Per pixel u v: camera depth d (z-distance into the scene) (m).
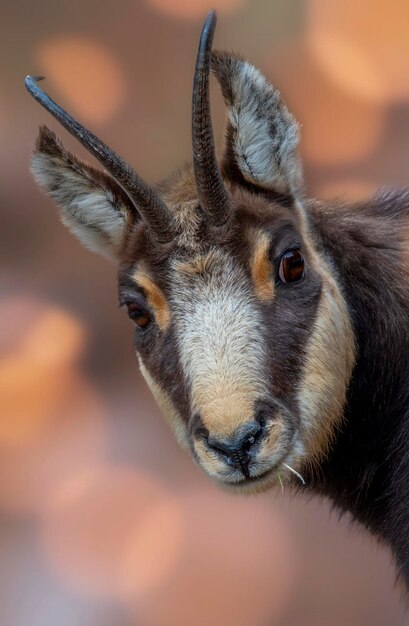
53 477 19.62
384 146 21.92
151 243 9.19
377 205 10.46
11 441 20.16
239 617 16.55
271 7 23.06
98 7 23.17
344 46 22.92
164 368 9.13
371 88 22.56
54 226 22.20
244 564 17.45
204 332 8.70
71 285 21.94
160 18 23.08
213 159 8.80
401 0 23.08
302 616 16.41
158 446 20.02
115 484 19.19
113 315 21.64
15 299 21.73
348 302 9.73
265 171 9.46
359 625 16.17
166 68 22.77
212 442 8.34
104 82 22.44
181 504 18.80
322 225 9.83
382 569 17.12
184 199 9.52
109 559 17.89
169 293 9.02
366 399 9.81
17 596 17.36
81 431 20.31
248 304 8.78
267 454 8.43
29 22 23.05
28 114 22.39
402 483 9.76
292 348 8.81
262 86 9.41
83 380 21.05
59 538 18.33
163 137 22.16
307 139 21.98
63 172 10.07
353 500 10.27
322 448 9.45
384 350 9.73
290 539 17.92
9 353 21.25
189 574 17.50
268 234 8.93
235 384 8.41
